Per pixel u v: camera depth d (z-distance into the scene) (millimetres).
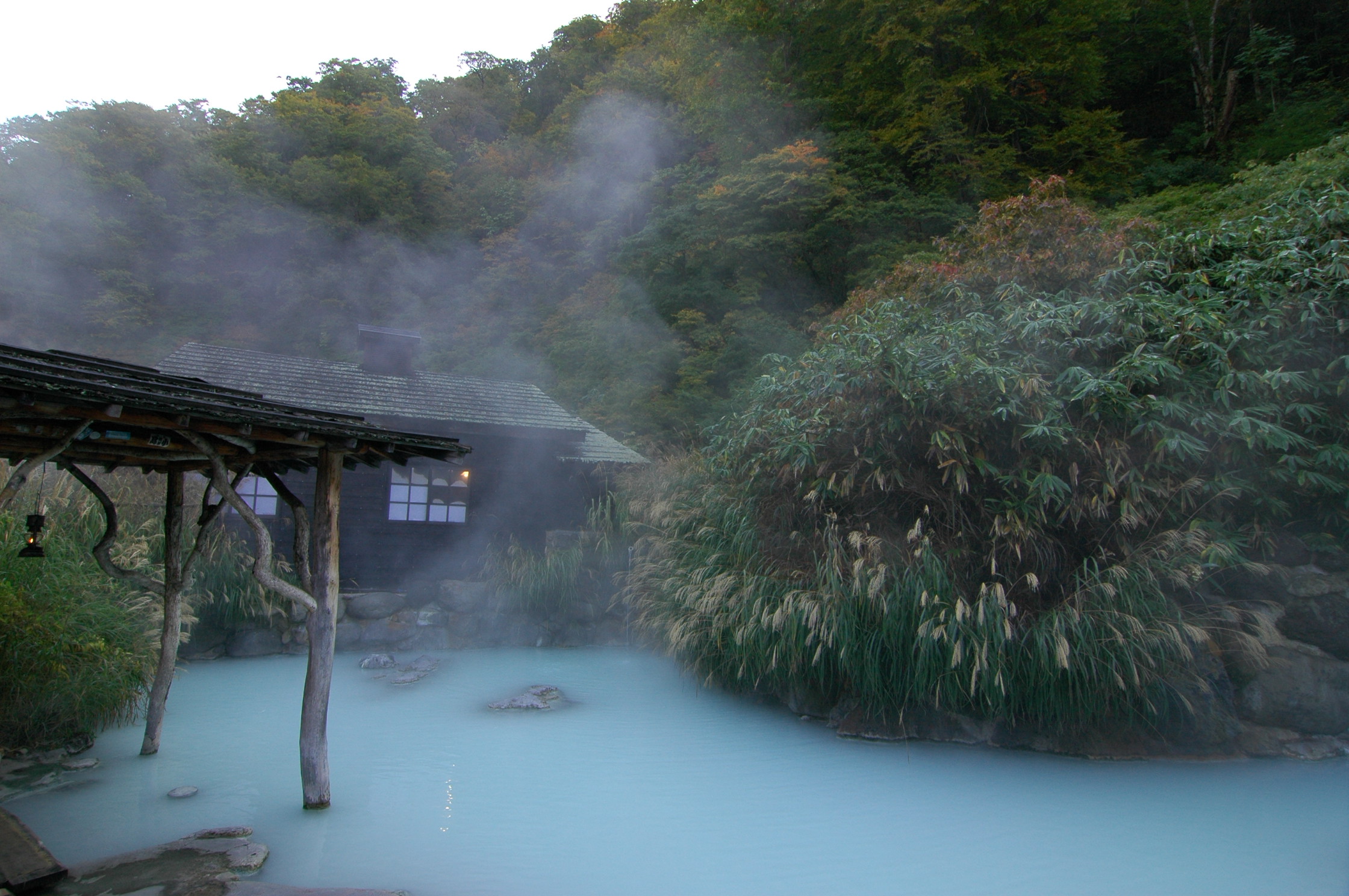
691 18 29141
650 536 8812
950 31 19453
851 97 21594
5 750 4559
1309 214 6305
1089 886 3275
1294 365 5613
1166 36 22297
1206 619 5117
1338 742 5172
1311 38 21219
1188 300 6094
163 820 3775
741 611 5832
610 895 3129
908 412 5559
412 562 9984
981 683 4922
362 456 4211
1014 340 5934
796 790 4387
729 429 7246
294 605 8094
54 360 3574
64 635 4785
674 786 4426
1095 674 4742
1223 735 5016
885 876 3355
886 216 18672
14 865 2934
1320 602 5367
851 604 5281
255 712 5809
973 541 5527
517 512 10617
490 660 8117
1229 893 3223
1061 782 4543
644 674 7480
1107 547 5379
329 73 48969
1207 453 5449
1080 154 18641
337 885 3148
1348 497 5367
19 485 2975
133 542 7020
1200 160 18406
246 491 9258
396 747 5082
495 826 3818
